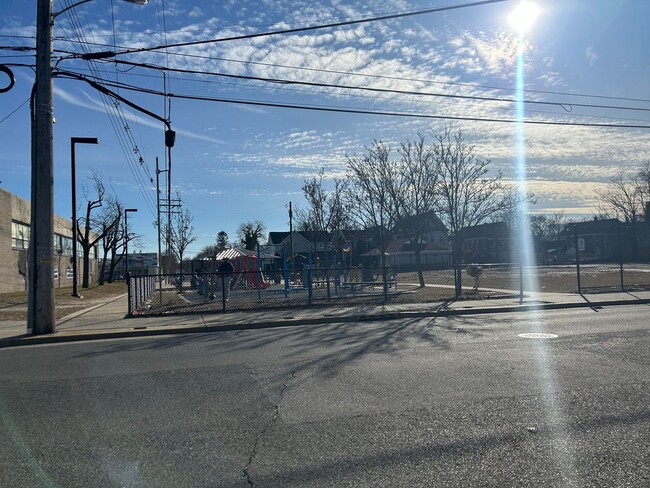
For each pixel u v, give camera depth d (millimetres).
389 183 27688
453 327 13078
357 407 6234
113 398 6953
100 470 4648
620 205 72188
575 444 4984
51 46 13430
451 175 26016
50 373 8750
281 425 5691
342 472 4469
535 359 8680
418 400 6449
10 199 34281
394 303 19094
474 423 5590
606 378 7293
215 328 14172
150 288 28172
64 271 48906
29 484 4398
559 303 18156
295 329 13781
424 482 4250
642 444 4949
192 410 6324
